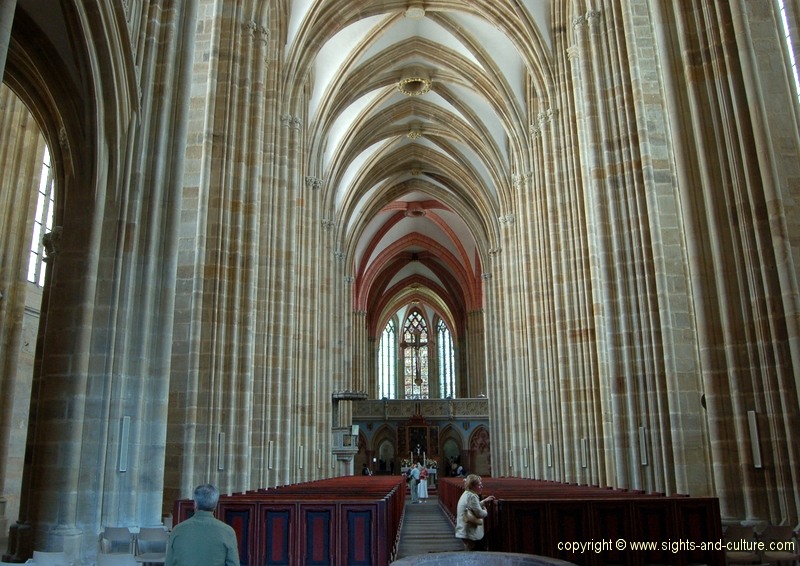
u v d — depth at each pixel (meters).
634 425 15.85
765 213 10.30
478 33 28.95
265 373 19.95
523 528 10.63
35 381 10.39
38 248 18.80
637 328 16.17
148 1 12.15
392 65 31.98
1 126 17.02
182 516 11.14
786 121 10.40
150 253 11.39
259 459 19.25
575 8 18.83
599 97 17.72
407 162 43.19
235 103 17.50
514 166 34.38
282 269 22.06
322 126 30.59
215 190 16.75
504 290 36.31
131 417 10.86
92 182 10.88
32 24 10.48
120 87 11.07
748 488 10.06
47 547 9.61
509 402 34.81
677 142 11.87
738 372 10.38
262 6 18.70
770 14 10.88
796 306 9.70
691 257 11.44
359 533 10.38
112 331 10.76
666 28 12.32
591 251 21.48
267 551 10.43
